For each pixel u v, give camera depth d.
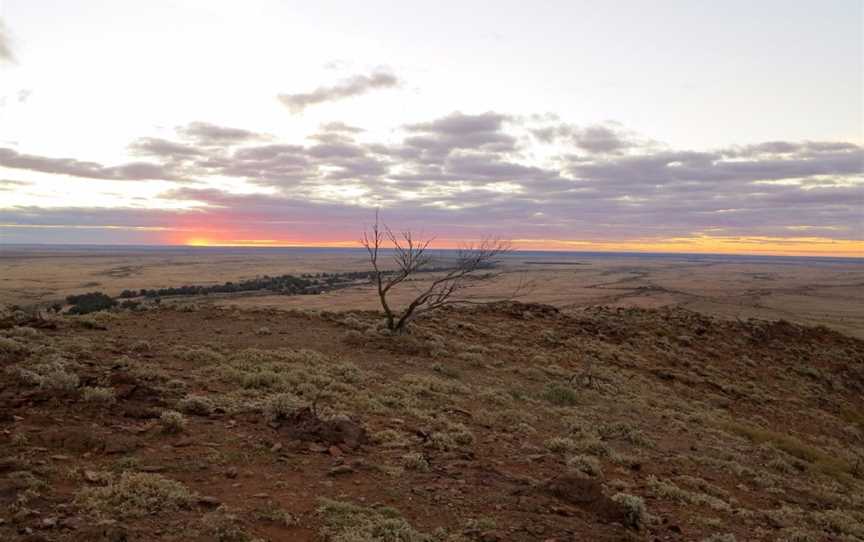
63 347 12.83
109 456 7.33
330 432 9.41
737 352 30.28
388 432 10.12
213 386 11.55
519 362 20.98
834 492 13.27
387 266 139.75
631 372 23.17
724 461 13.06
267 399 10.92
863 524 10.68
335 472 7.96
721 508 9.77
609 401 17.75
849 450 20.16
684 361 26.75
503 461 10.02
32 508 5.63
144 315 19.50
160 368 12.28
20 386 9.46
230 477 7.30
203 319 19.72
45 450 7.18
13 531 5.11
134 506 6.01
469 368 18.52
